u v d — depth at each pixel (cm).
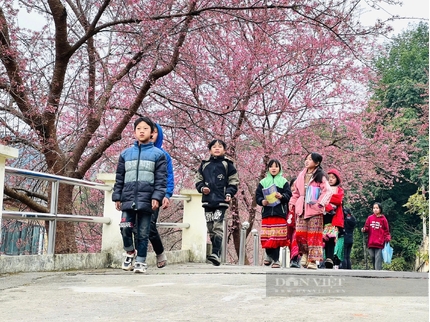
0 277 724
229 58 1650
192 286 630
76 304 493
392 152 2192
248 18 1400
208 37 1447
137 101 1366
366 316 421
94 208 1695
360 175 2188
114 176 994
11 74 1250
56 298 530
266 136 1800
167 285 641
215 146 1025
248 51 1588
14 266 780
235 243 1927
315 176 963
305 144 1923
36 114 1289
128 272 841
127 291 584
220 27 1479
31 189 1511
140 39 1338
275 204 1055
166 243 2016
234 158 1747
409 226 4309
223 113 1519
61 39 1281
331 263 1154
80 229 1633
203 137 1623
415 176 3922
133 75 1466
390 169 2180
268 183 1060
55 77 1312
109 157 1606
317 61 1756
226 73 1567
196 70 1519
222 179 1015
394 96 4244
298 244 986
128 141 1579
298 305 478
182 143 1677
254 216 1933
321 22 1344
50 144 1320
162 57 1406
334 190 1144
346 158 2050
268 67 1656
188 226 1274
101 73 1494
